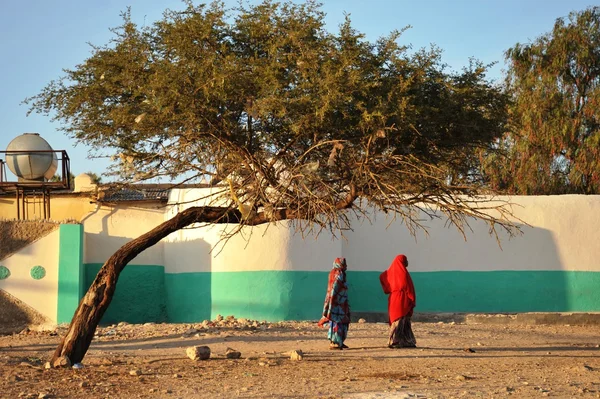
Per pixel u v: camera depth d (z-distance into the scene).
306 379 10.30
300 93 10.36
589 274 20.77
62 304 18.64
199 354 12.48
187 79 10.38
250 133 11.12
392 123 10.58
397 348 14.03
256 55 10.78
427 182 11.52
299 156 11.16
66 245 18.88
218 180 11.68
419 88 10.93
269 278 19.03
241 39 11.02
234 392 9.19
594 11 28.95
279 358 12.70
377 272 20.64
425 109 10.78
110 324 20.00
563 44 28.48
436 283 20.69
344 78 10.27
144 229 20.64
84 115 11.35
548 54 28.84
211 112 10.66
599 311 20.55
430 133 11.16
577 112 28.53
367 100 10.52
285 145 11.29
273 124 11.05
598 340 16.53
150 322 20.34
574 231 20.88
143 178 11.57
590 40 28.47
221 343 14.91
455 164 12.20
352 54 10.59
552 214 20.88
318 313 19.33
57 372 11.03
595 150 27.55
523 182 28.17
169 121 10.72
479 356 13.14
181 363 12.12
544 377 10.62
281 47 10.66
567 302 20.66
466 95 11.20
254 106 10.23
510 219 20.81
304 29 10.59
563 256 20.78
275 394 9.01
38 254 18.78
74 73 11.44
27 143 20.02
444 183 11.34
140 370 10.99
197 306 19.53
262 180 11.07
